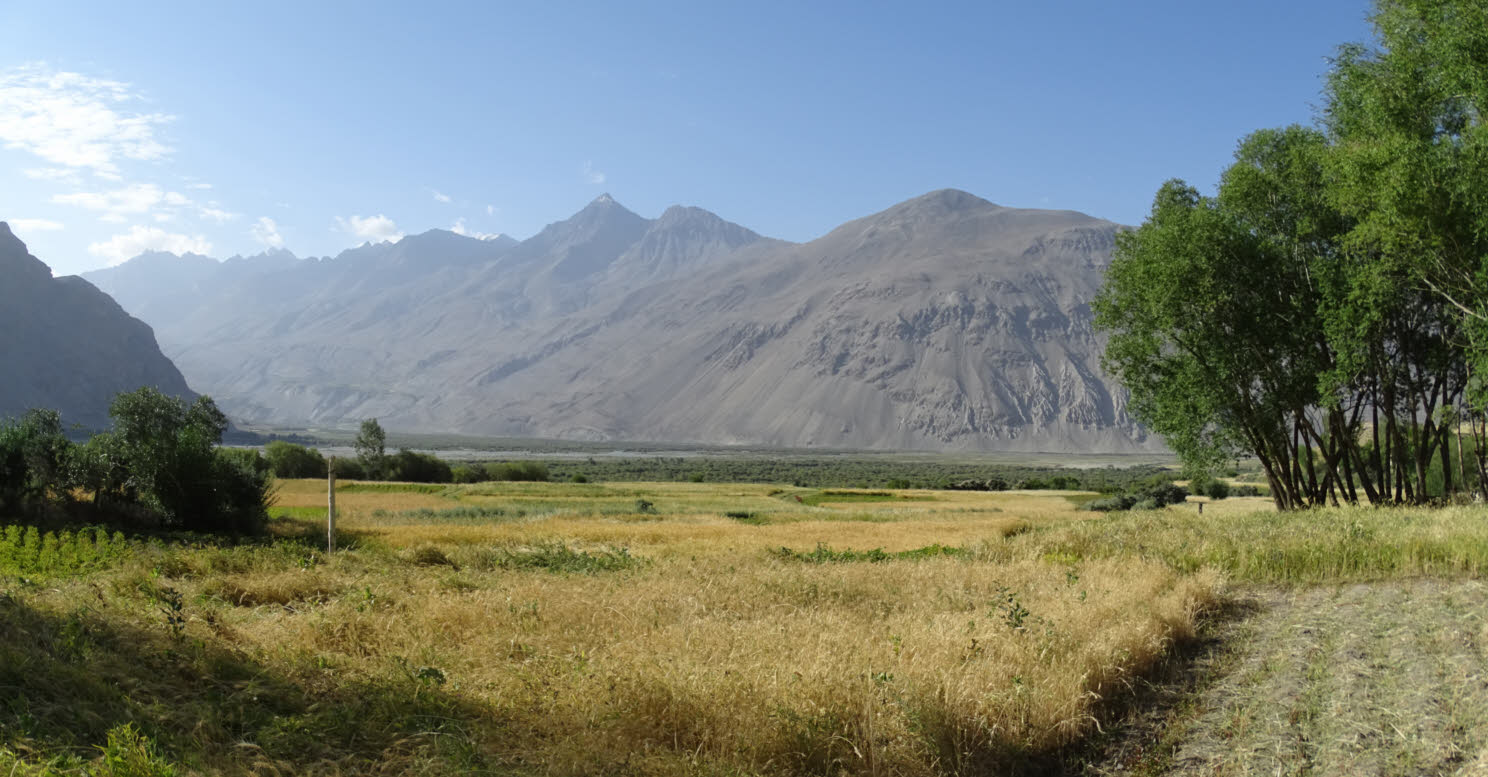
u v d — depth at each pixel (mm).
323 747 6281
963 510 71188
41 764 5191
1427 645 10227
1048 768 7734
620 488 90875
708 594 14258
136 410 39031
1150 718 8773
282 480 84188
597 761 6559
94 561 18766
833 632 10727
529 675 8594
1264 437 34844
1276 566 16594
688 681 8125
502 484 90438
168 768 5312
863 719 7586
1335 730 7816
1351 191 26953
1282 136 33656
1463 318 28031
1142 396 37000
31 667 6633
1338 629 11547
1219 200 33875
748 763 6859
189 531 36000
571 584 15359
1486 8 24750
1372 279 27484
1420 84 27312
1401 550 16453
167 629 9086
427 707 7359
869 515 64438
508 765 6254
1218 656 10836
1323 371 31406
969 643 9945
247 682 7449
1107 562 17281
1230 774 7176
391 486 81375
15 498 34719
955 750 7531
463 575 17359
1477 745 7203
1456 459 43844
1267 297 32719
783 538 40969
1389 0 29141
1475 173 24422
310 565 18297
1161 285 32469
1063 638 10148
